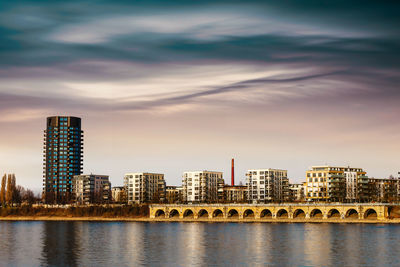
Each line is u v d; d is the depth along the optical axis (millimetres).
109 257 188875
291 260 177750
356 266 166125
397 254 187125
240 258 183000
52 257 190625
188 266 169375
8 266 174125
